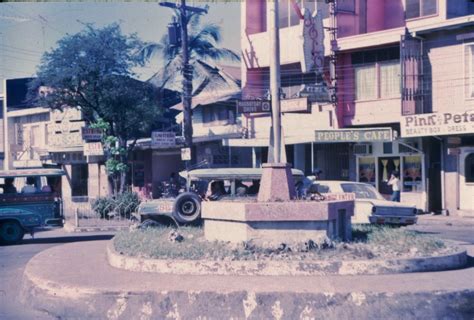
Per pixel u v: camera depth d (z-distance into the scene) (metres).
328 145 30.95
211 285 9.82
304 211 11.43
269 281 10.04
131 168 40.50
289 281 10.02
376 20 30.12
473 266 11.57
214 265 10.72
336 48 28.38
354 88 28.47
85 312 9.86
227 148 36.72
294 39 30.08
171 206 18.58
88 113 34.12
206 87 38.22
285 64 30.72
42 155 45.34
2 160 50.44
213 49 40.28
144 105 33.91
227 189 18.22
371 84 28.02
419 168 27.91
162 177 39.91
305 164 31.56
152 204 18.80
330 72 28.56
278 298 9.32
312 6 30.20
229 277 10.40
